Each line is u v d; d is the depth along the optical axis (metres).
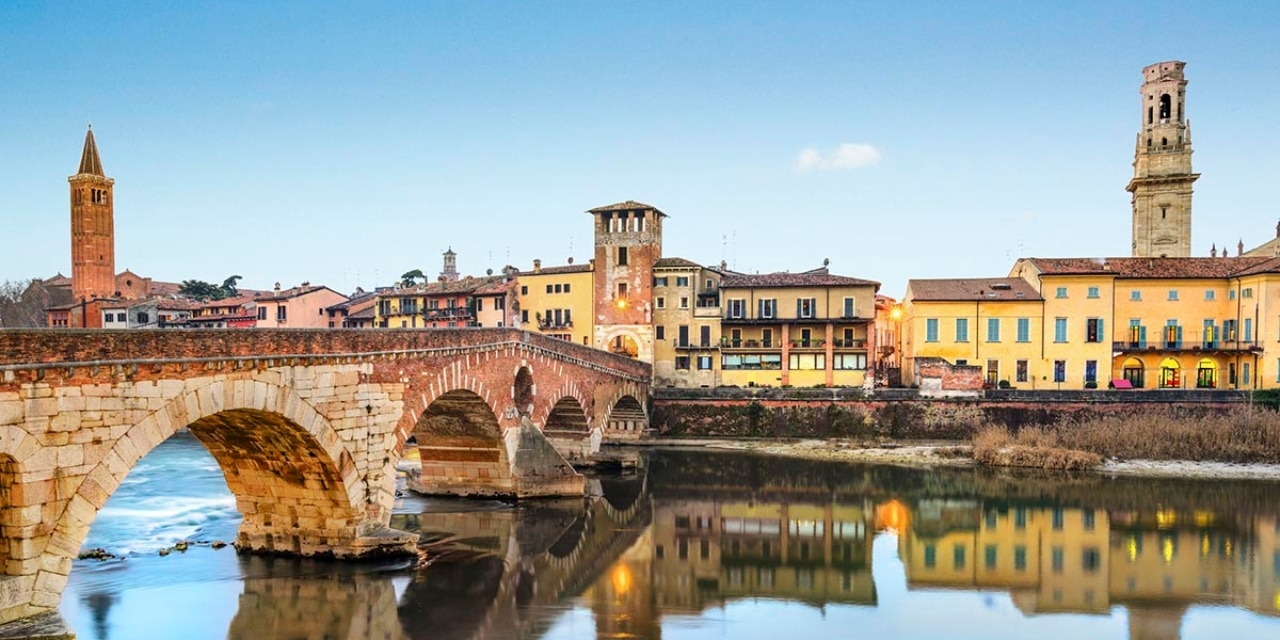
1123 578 40.34
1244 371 82.44
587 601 35.88
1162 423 71.19
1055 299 84.62
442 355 44.06
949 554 44.78
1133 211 105.88
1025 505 56.62
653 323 96.31
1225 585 39.28
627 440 86.12
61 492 24.23
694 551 45.16
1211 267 86.62
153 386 26.80
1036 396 78.50
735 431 86.56
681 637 31.73
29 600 23.61
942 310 85.94
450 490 57.28
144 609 32.38
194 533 42.94
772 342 94.25
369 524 38.31
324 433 34.81
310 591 35.00
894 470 70.06
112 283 151.88
